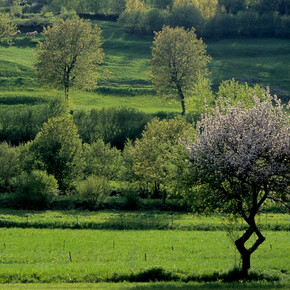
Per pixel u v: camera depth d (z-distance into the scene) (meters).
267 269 126.31
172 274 119.69
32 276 121.56
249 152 109.00
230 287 102.44
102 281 118.38
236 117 115.38
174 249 164.50
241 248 115.44
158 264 132.12
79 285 110.69
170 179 123.19
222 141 112.44
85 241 178.38
